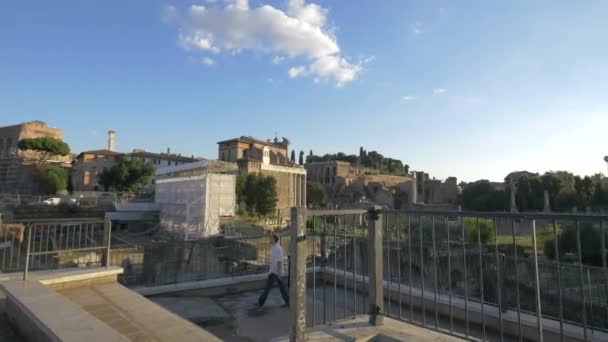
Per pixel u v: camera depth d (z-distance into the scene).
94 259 12.59
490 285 10.27
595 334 5.45
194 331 5.38
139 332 5.30
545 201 61.78
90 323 4.17
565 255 17.00
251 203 64.88
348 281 8.88
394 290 7.84
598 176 78.81
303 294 4.11
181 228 39.31
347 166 130.88
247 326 6.79
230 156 91.19
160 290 8.56
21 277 7.48
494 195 72.25
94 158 88.25
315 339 4.15
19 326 5.48
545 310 9.53
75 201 50.81
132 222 47.09
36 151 80.88
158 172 49.84
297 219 4.10
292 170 80.81
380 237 4.78
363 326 4.61
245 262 13.09
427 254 8.95
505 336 6.21
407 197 110.19
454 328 6.48
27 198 54.69
